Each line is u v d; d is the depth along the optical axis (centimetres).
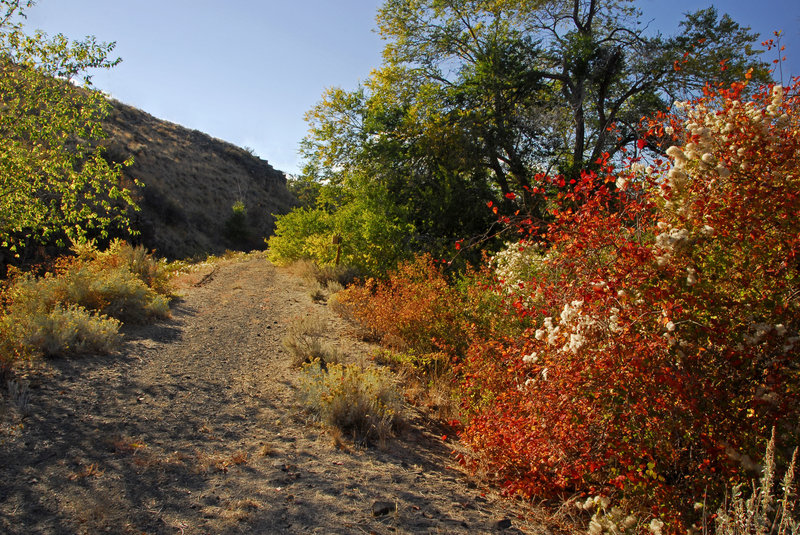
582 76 1783
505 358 476
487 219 1689
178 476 368
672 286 335
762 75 666
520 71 1833
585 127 1989
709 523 314
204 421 488
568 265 393
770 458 249
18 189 820
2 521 286
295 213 2095
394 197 1769
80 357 639
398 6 2058
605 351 344
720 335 333
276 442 453
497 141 1769
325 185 2031
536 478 404
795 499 293
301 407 546
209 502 332
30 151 841
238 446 436
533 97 1898
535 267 671
